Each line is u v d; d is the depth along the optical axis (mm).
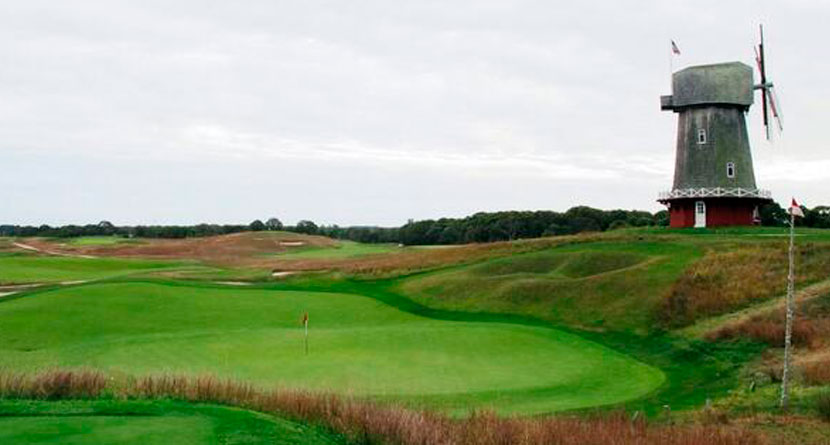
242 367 25062
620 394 24344
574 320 40594
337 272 60781
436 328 33094
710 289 41250
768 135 70125
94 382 17734
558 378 25500
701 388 26469
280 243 115062
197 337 30188
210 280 57812
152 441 12359
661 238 57875
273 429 14000
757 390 25734
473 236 147250
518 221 146750
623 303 41375
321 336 30984
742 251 48281
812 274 42094
